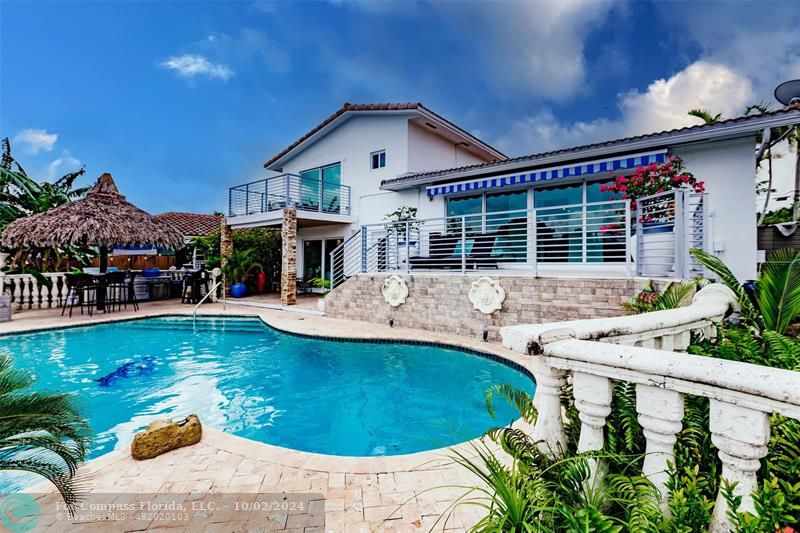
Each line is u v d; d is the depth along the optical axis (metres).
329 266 23.83
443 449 5.23
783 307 5.11
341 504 4.02
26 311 17.08
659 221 10.39
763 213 22.78
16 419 3.34
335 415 7.71
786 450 2.25
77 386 9.16
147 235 17.72
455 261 15.09
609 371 2.44
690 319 4.31
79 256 22.70
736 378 1.90
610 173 13.84
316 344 12.46
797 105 9.86
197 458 4.97
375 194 21.19
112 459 4.94
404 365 10.55
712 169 11.68
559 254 14.90
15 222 16.42
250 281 24.62
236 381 9.52
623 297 9.79
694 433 2.42
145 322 16.02
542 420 2.82
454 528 3.65
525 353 2.67
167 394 8.73
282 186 25.31
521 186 15.90
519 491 2.38
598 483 2.52
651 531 2.03
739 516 1.84
